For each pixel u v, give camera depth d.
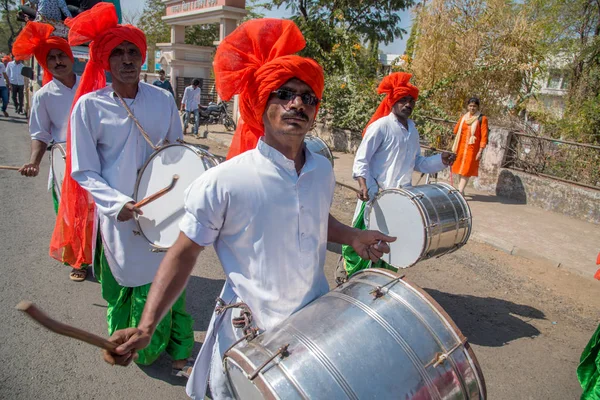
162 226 2.74
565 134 10.34
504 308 4.40
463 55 12.21
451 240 3.69
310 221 1.79
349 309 1.65
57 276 4.41
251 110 1.81
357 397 1.45
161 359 3.29
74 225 3.81
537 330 4.03
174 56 17.66
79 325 3.61
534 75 12.20
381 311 1.65
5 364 3.12
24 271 4.46
